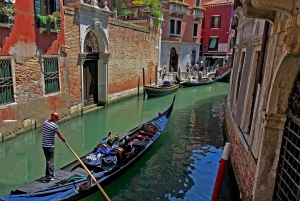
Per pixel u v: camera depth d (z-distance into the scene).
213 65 28.16
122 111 12.48
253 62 5.38
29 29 8.11
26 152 7.37
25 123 8.40
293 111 3.59
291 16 2.98
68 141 8.38
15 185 5.73
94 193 5.18
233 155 6.61
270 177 4.00
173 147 8.14
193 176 6.40
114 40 13.11
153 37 17.53
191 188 5.89
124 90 14.84
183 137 9.09
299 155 3.33
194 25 25.84
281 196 3.81
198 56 27.23
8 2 7.05
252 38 5.66
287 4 2.91
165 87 16.30
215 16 28.38
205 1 29.70
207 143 8.58
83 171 5.50
